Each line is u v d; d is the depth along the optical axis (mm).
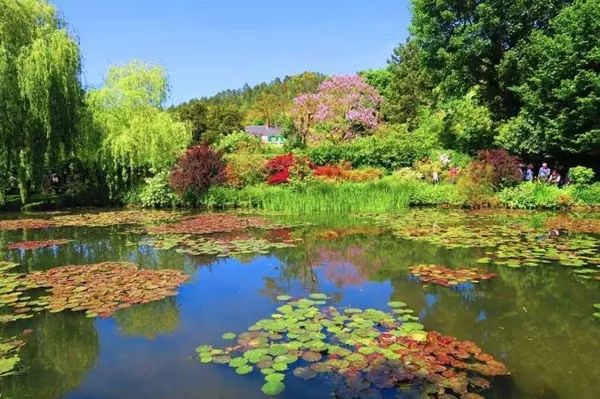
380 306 5461
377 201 15406
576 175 15664
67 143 16500
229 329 4824
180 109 48844
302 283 6539
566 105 16500
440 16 21641
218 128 47031
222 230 11500
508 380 3650
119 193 18453
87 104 17906
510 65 19656
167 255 8562
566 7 17391
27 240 10453
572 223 11375
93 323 5094
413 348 4133
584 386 3555
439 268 7117
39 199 18375
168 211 16172
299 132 30984
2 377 3908
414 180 17938
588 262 7383
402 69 35500
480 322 4949
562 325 4848
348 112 30078
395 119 33125
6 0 15305
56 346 4512
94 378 3830
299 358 3977
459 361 3902
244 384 3613
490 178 16125
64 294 6082
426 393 3361
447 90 22547
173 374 3836
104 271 7324
